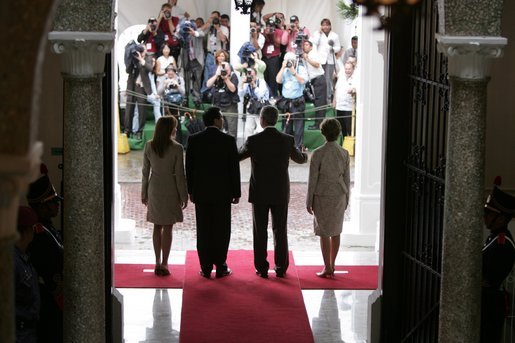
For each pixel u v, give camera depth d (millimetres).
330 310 14578
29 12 5527
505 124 13297
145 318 14164
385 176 12562
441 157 11164
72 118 10602
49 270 11617
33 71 5559
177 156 15508
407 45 12250
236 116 25641
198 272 15969
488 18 9711
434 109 11406
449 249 10305
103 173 11297
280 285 15383
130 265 16516
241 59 25641
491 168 13391
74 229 10781
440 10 9898
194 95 26062
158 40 25750
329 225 15680
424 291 11969
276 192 15391
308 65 25984
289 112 25797
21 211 10242
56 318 11727
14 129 5582
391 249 12672
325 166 15531
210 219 15477
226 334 13453
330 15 27078
